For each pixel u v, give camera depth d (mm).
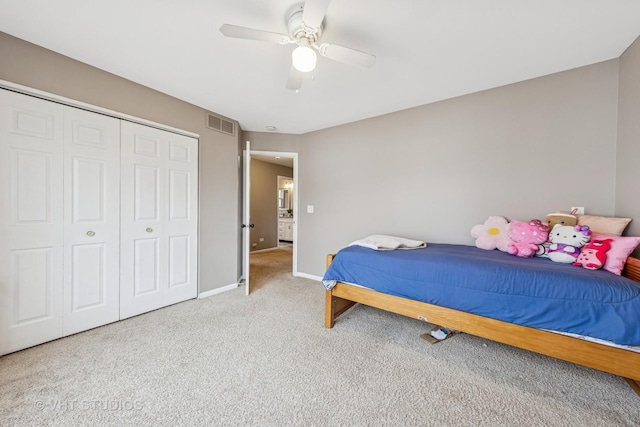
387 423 1260
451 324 1711
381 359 1809
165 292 2703
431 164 2828
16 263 1816
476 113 2555
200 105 2936
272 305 2816
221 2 1453
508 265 1592
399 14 1529
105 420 1256
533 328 1453
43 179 1917
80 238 2107
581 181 2086
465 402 1402
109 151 2252
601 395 1454
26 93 1828
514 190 2367
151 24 1646
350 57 1620
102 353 1834
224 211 3297
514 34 1703
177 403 1375
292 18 1524
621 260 1522
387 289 1972
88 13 1550
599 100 2018
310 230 3936
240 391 1474
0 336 1760
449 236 2723
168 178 2693
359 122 3406
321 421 1269
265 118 3361
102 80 2189
